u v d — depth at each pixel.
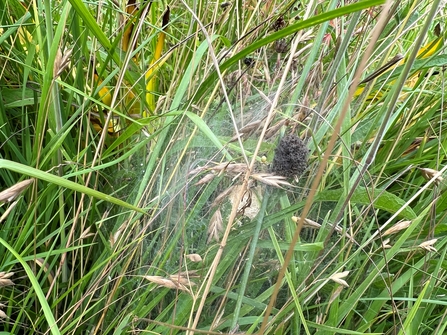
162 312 0.29
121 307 0.32
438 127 0.43
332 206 0.37
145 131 0.35
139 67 0.41
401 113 0.43
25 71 0.32
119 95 0.38
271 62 0.43
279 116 0.34
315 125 0.31
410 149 0.43
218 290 0.30
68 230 0.34
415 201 0.40
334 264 0.33
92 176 0.35
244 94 0.37
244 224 0.31
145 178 0.29
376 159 0.41
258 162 0.32
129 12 0.37
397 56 0.29
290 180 0.26
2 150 0.35
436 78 0.47
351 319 0.32
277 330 0.28
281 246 0.28
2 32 0.37
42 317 0.27
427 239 0.32
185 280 0.25
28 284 0.32
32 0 0.33
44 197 0.31
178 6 0.46
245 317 0.29
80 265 0.33
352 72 0.32
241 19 0.44
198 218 0.34
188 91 0.36
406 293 0.34
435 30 0.40
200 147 0.38
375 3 0.18
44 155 0.31
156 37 0.41
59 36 0.25
